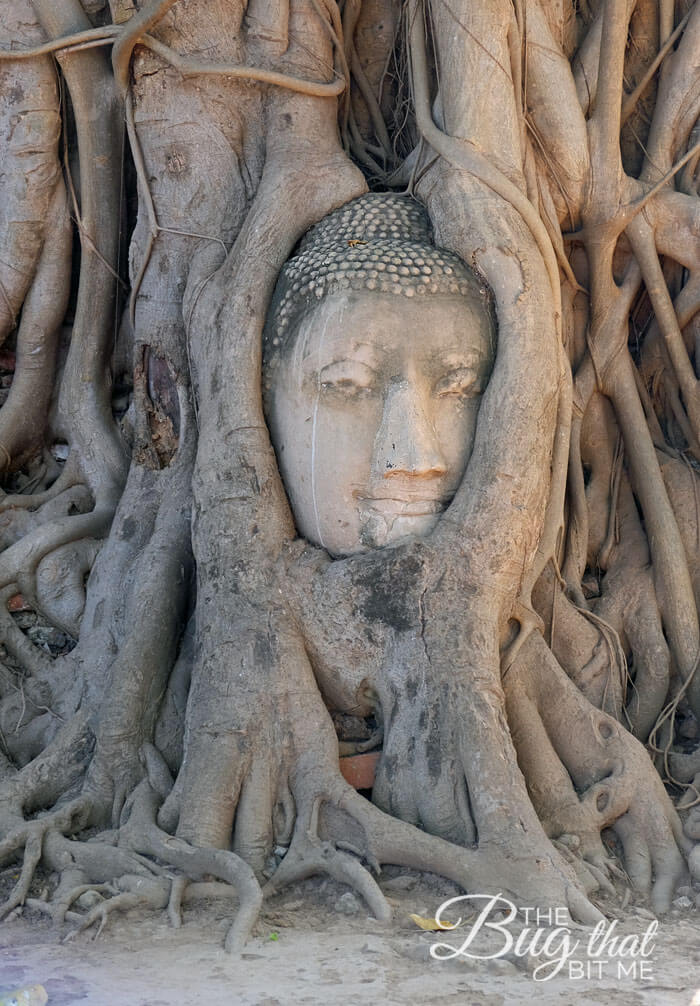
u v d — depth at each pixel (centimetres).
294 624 562
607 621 645
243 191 648
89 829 551
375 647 553
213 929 461
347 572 560
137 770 565
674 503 666
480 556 557
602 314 678
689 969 424
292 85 638
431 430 570
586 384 676
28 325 723
